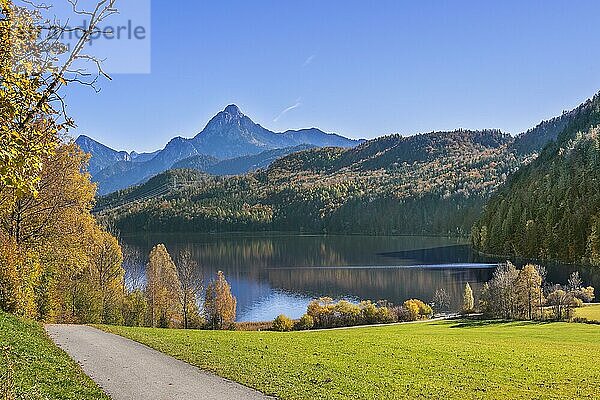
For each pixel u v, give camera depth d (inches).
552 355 1400.1
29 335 982.4
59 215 1509.6
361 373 1010.1
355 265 5949.8
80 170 1567.4
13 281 1266.0
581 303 3198.8
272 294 4311.0
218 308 3021.7
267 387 810.2
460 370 1122.0
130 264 4426.7
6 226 1433.3
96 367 867.4
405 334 2022.6
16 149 411.8
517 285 3102.9
